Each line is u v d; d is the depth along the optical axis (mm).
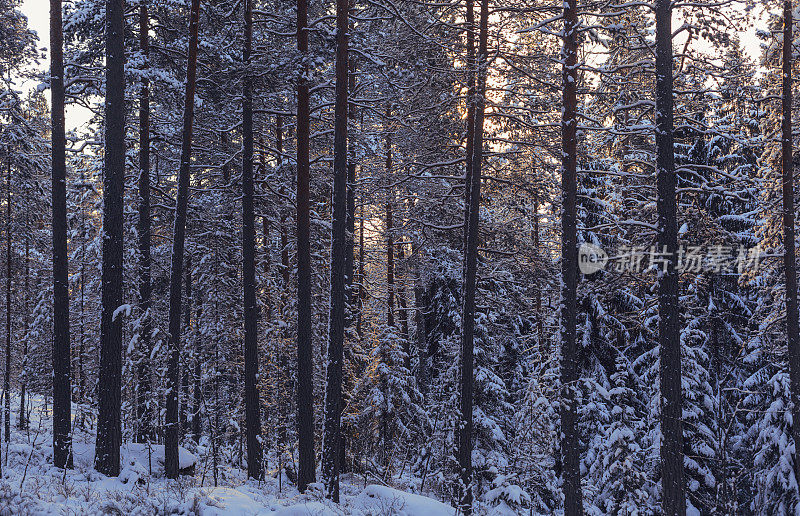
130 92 15258
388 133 19562
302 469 14016
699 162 20062
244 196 16750
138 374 16469
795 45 14867
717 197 19875
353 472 20125
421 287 26703
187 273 25469
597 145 17078
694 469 18797
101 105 16781
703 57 13320
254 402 16391
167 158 19625
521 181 16312
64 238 14109
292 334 19391
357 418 19875
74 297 25953
